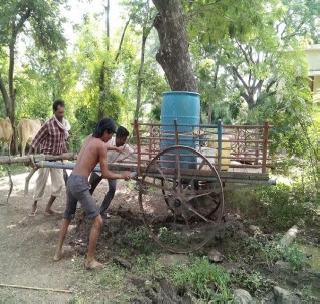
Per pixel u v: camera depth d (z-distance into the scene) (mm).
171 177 5555
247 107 24812
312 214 7379
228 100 23109
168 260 5359
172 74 8117
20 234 6324
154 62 17734
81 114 17422
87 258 5090
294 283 5125
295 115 8680
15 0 14727
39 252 5629
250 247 5754
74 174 5094
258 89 23812
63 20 15992
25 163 6035
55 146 6906
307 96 9445
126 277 4867
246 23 9875
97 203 8094
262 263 5469
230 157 5348
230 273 5059
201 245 5375
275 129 8766
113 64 16938
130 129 16906
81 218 6816
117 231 6148
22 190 9406
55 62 16688
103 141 5219
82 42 17141
